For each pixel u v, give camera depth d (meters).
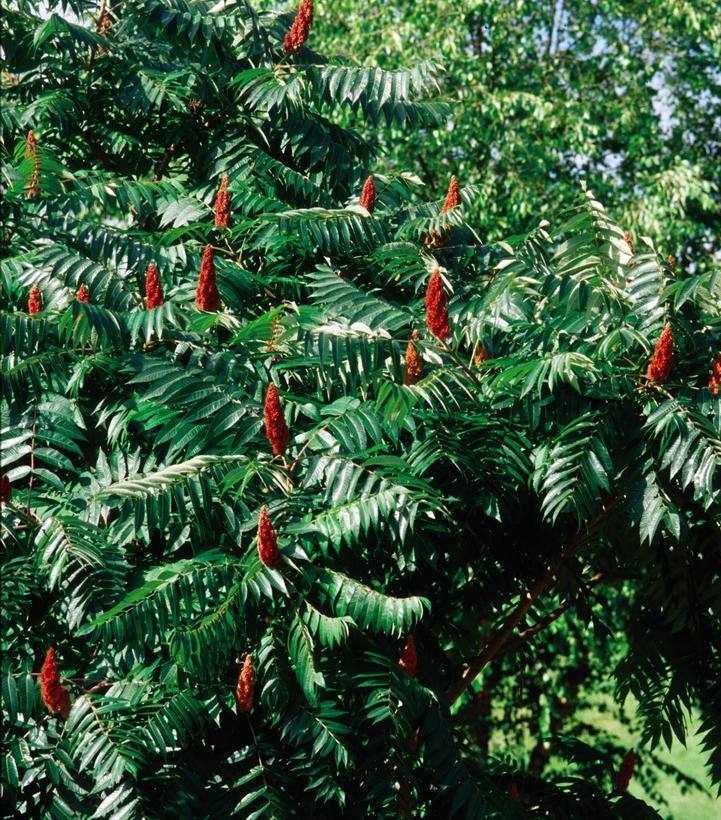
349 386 4.63
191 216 5.12
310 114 5.80
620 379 4.22
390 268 4.94
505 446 4.36
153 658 4.12
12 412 4.18
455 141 11.53
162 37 5.82
